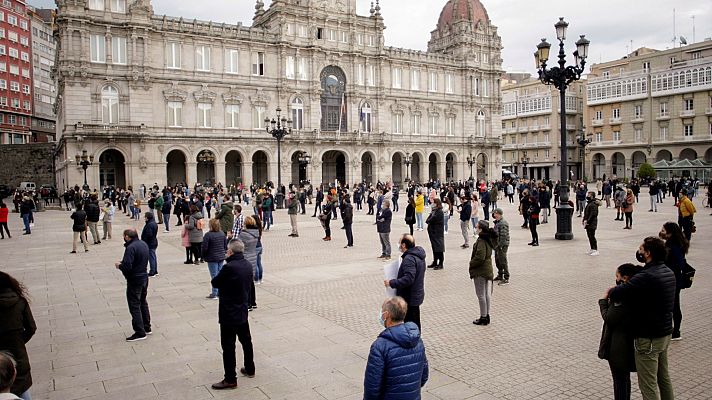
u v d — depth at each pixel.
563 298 14.72
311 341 11.48
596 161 101.69
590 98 100.38
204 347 11.26
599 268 18.70
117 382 9.43
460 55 94.94
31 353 10.96
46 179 88.00
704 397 8.36
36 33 109.69
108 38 63.72
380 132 84.69
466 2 96.12
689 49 88.75
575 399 8.41
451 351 10.70
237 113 73.44
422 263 10.52
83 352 11.00
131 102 65.19
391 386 5.87
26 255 24.06
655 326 7.05
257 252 17.47
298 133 76.38
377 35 84.69
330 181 85.44
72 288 17.09
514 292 15.50
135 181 65.31
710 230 28.23
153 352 10.97
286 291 16.25
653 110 90.38
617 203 34.47
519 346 10.93
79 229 24.69
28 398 7.26
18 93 101.81
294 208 29.52
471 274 12.41
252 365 9.55
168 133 68.12
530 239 26.39
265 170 80.81
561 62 25.12
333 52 80.31
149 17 66.00
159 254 24.05
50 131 114.62
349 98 82.38
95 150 62.72
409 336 5.95
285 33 76.06
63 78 61.62
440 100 92.00
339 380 9.36
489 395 8.61
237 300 9.16
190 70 69.56
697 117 84.25
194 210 21.22
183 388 9.15
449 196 30.20
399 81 87.81
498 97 99.19
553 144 108.19
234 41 72.50
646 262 7.52
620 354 7.25
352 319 13.11
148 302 15.05
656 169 79.81
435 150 91.12
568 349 10.70
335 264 20.89
